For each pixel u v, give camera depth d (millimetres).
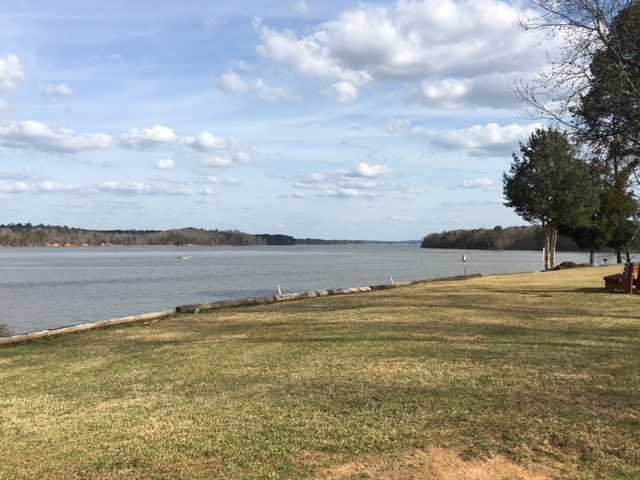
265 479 4188
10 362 9516
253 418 5543
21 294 34500
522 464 4371
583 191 30688
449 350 8469
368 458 4512
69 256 130875
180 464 4520
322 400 6062
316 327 11367
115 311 25422
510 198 33469
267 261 93000
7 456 4863
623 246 36375
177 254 149500
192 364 8336
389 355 8234
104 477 4332
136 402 6371
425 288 19875
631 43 10203
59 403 6531
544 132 30984
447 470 4289
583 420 5242
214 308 16344
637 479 4098
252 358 8523
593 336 9430
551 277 23266
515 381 6602
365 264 76688
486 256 114938
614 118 10883
